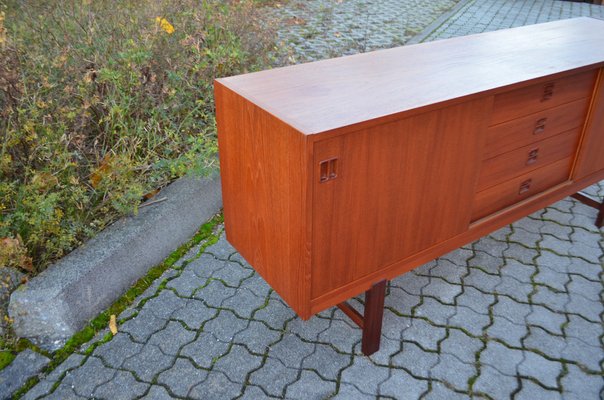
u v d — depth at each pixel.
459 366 2.16
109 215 2.69
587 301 2.50
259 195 2.00
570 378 2.10
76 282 2.25
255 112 1.84
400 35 6.49
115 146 2.86
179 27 3.62
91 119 2.95
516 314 2.43
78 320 2.31
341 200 1.78
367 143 1.73
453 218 2.23
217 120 2.18
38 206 2.37
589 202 3.05
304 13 7.45
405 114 1.76
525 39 2.78
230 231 2.43
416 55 2.46
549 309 2.46
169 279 2.65
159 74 3.32
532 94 2.24
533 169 2.51
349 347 2.26
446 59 2.40
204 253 2.84
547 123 2.41
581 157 2.70
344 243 1.88
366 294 2.11
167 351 2.24
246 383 2.09
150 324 2.38
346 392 2.05
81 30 3.39
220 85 2.07
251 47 3.95
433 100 1.86
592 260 2.79
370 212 1.89
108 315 2.42
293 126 1.63
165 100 3.28
